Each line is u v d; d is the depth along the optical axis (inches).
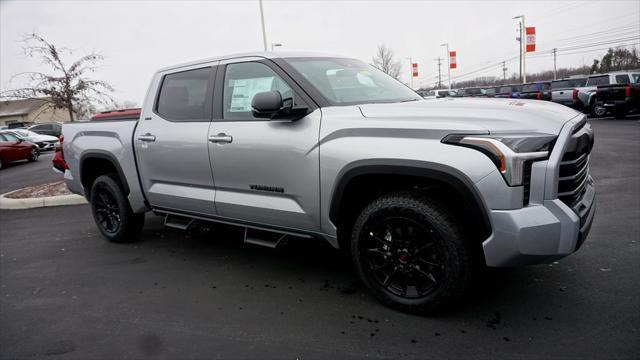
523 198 96.0
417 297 112.3
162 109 164.4
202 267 158.2
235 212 143.4
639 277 125.7
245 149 134.2
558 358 91.7
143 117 170.2
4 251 194.7
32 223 244.1
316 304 124.0
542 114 103.7
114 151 176.7
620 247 148.9
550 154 96.4
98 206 196.2
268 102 115.7
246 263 159.9
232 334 110.3
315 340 105.0
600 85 652.1
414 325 109.0
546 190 95.6
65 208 277.6
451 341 100.7
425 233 107.7
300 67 135.0
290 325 113.0
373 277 118.3
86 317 124.6
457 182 98.9
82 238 206.8
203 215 156.6
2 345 111.7
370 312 117.2
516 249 96.3
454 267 103.8
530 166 95.9
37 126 1115.9
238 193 142.0
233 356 100.3
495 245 98.4
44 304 135.4
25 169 597.9
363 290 131.5
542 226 94.4
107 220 195.9
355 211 126.8
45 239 209.5
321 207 122.0
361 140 111.9
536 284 125.8
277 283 140.3
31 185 419.5
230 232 201.5
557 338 98.9
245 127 135.6
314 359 97.4
